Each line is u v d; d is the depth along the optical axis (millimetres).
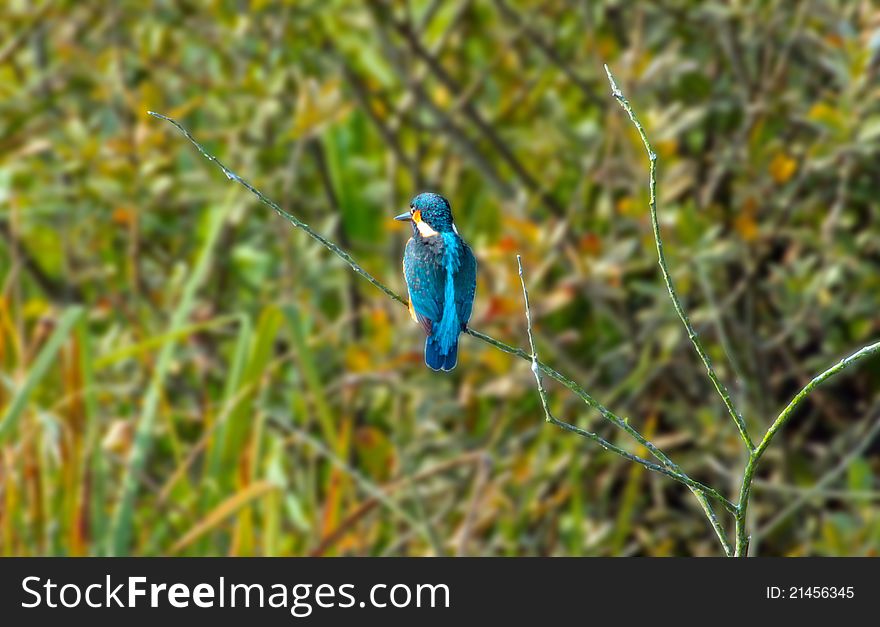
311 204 13828
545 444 12336
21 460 10258
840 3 13195
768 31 12945
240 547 10359
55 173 13164
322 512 11609
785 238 13219
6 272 14203
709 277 12945
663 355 12352
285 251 13148
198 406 13148
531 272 12039
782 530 13219
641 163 12156
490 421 13188
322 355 13344
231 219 12898
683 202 13781
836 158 11953
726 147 13328
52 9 13703
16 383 10812
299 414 12789
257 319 13391
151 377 12445
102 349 12680
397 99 14938
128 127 13719
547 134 13414
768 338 13562
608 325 13695
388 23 13656
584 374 12859
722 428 12820
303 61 14078
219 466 10578
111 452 11172
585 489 13273
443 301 8141
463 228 14406
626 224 12664
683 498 13320
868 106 11688
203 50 13969
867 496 11023
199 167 14008
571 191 14164
